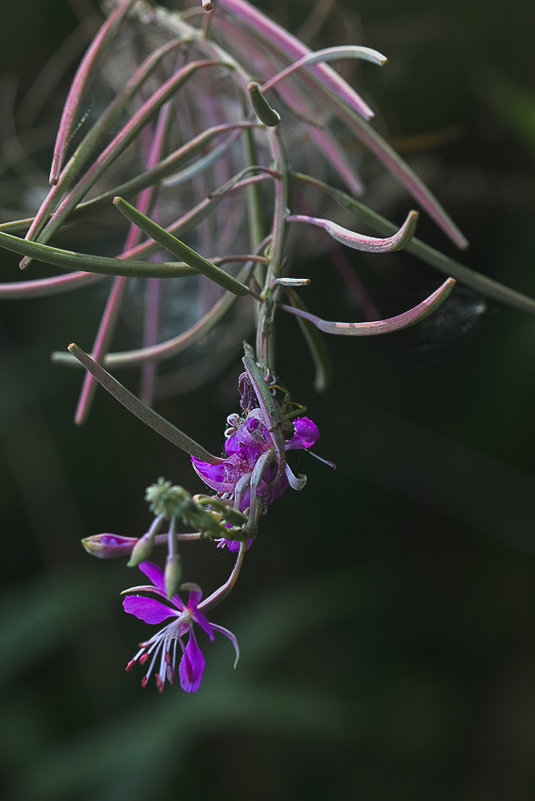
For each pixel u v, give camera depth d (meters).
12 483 1.61
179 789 1.52
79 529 1.59
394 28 1.12
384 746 1.50
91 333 1.38
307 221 0.64
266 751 1.57
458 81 1.13
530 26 1.12
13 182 1.11
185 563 1.55
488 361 1.27
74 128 0.66
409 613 1.56
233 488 0.61
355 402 1.37
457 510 1.45
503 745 1.46
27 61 1.28
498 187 1.10
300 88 0.77
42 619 1.45
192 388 1.29
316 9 1.02
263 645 1.37
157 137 0.71
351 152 1.02
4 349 1.49
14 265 1.32
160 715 1.34
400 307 1.14
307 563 1.55
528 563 1.51
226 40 0.81
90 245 1.12
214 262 0.64
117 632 1.57
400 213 1.10
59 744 1.47
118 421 1.54
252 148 0.70
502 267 1.16
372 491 1.49
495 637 1.53
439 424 1.37
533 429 1.31
